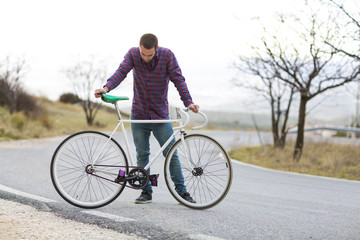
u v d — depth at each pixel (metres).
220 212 4.22
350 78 10.21
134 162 4.37
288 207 4.82
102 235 3.17
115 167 4.29
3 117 17.67
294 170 10.18
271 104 13.97
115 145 4.32
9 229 3.18
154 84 4.30
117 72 4.26
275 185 7.02
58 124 21.67
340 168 10.34
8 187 5.00
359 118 20.34
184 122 4.41
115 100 4.28
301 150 11.60
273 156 12.59
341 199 5.77
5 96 22.56
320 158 11.45
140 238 3.15
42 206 4.00
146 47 4.05
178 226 3.52
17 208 3.89
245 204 4.83
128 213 3.94
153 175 4.33
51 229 3.25
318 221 4.03
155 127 4.41
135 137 4.44
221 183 6.53
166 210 4.15
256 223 3.79
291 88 12.01
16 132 15.45
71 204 4.15
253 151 14.15
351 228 3.77
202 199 4.81
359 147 13.07
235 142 15.92
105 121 26.42
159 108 4.39
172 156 4.38
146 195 4.52
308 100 11.40
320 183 7.67
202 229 3.47
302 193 6.20
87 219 3.61
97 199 4.54
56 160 4.17
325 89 10.80
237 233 3.40
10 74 22.30
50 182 5.73
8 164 7.63
